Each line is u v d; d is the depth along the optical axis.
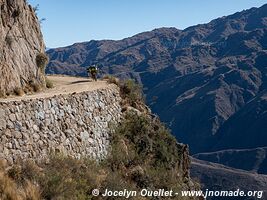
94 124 24.58
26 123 18.38
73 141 21.64
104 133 25.33
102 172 21.05
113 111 27.84
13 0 25.73
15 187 15.02
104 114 26.39
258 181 112.56
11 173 15.76
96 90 27.02
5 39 24.38
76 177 18.39
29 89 25.52
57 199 16.12
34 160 17.94
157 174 25.16
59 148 20.11
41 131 19.30
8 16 25.28
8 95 22.86
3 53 23.64
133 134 27.52
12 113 17.72
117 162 24.06
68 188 17.05
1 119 16.89
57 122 20.92
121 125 27.59
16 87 24.09
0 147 16.33
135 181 23.33
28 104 19.09
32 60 27.36
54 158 18.86
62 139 20.72
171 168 28.03
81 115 23.59
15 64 24.89
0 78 22.64
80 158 21.48
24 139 17.83
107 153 24.48
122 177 22.81
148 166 25.50
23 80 25.44
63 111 21.86
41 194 15.84
